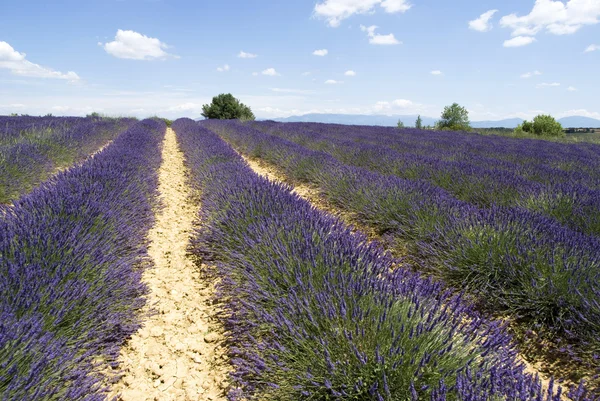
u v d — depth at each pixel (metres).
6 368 1.70
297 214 3.97
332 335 2.19
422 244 4.13
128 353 2.61
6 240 2.77
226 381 2.38
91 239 3.30
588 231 4.25
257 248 3.42
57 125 15.61
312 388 2.00
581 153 12.28
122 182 5.42
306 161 8.99
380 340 2.07
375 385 1.83
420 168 7.71
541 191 5.39
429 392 1.82
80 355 2.17
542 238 3.61
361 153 10.00
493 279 3.40
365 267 2.81
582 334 2.67
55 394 1.81
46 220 3.28
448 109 42.03
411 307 2.27
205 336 2.86
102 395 1.99
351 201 6.16
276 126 22.14
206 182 6.95
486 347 2.07
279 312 2.48
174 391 2.30
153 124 22.50
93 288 2.64
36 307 2.16
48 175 7.45
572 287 2.88
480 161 9.12
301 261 2.93
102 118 23.91
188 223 5.72
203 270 4.01
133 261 3.69
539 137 23.86
